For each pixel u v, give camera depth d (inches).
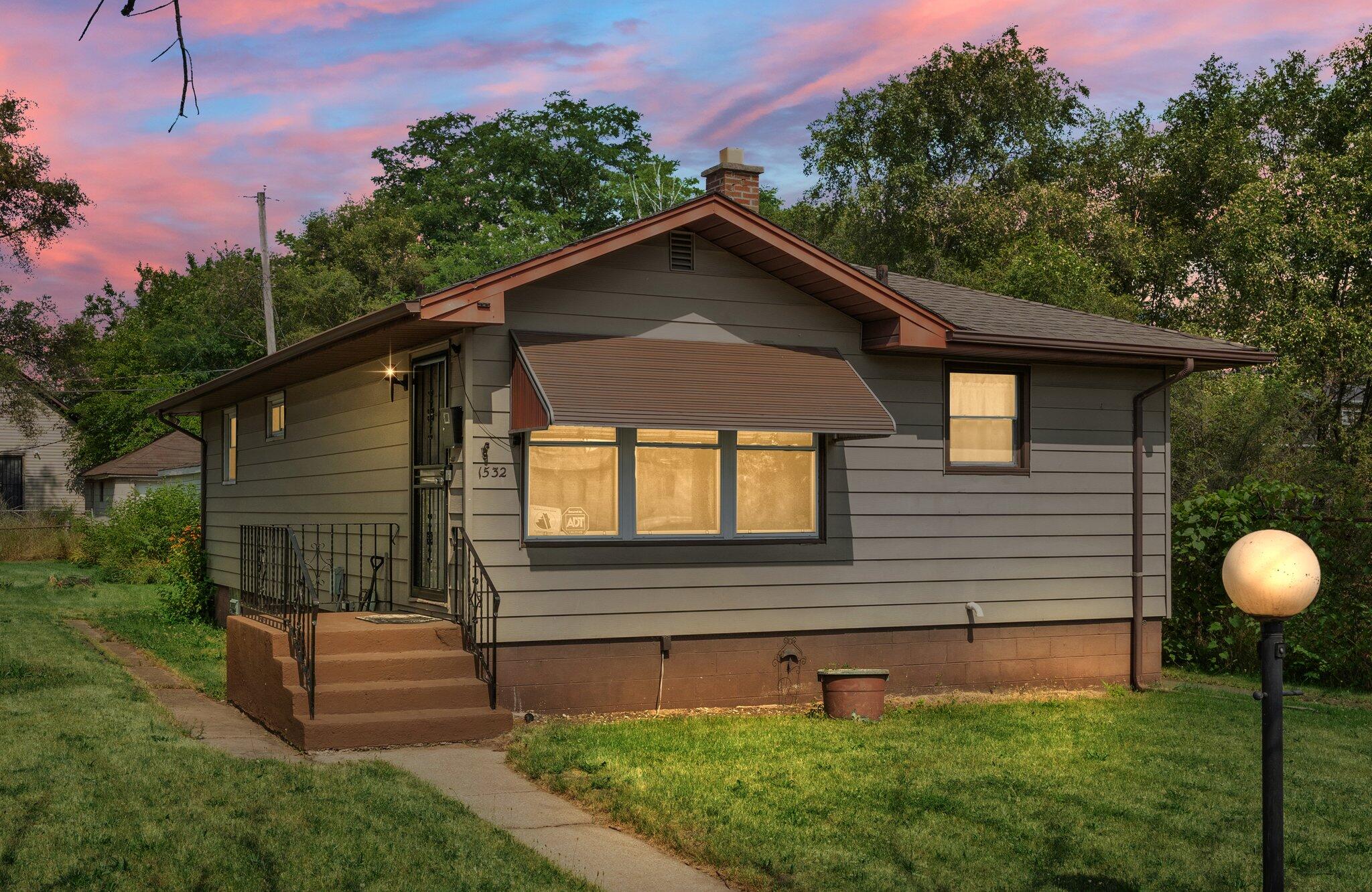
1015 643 569.6
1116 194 1598.2
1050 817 320.8
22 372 1765.5
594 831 302.5
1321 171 1168.2
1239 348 592.4
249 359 2094.0
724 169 575.8
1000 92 1622.8
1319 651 608.1
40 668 553.9
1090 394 587.8
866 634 538.3
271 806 307.6
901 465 544.7
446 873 258.5
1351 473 955.3
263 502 746.2
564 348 463.8
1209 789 359.9
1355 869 282.4
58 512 1772.9
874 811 321.4
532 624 466.3
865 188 1596.9
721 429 454.0
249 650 478.6
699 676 501.4
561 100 2176.4
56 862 260.5
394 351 530.3
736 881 262.5
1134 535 592.7
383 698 418.6
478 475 458.0
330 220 2130.9
